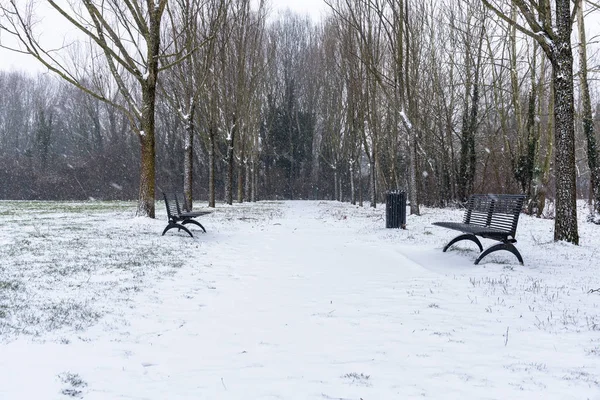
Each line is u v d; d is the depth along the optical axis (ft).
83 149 182.60
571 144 32.73
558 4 32.37
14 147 201.16
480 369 11.16
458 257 27.96
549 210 78.95
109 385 10.41
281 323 15.34
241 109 110.11
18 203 87.35
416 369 11.23
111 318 15.29
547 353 12.18
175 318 15.75
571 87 32.50
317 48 183.52
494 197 28.45
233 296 19.06
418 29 81.92
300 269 25.34
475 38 84.28
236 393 10.01
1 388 9.94
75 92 188.14
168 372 11.28
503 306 17.06
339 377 10.80
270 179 198.49
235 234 41.88
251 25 102.63
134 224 42.34
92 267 23.03
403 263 26.99
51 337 13.17
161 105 168.25
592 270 23.73
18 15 37.63
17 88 209.97
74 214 56.95
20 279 19.60
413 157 61.67
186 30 61.11
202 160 184.03
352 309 17.02
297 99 201.87
